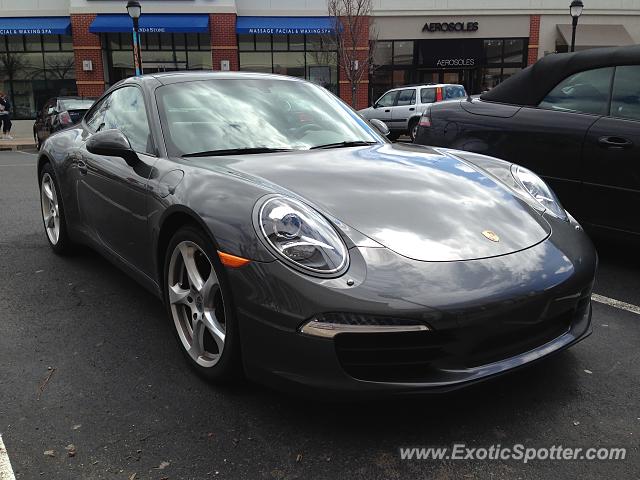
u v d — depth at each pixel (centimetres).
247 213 218
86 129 394
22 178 938
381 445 207
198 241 234
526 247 232
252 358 212
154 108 308
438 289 200
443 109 510
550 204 281
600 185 397
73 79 2125
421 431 215
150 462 198
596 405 232
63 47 2100
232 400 236
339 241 210
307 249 203
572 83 429
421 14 2227
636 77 394
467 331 200
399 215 230
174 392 242
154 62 2120
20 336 298
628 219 386
